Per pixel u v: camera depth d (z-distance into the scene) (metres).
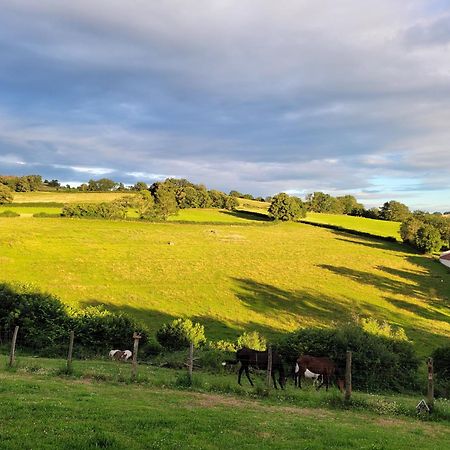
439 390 27.75
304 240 112.69
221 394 16.81
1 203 126.06
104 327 35.03
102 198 142.62
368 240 117.69
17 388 14.30
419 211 170.50
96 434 9.57
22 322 34.50
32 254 76.88
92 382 17.34
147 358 32.84
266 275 76.88
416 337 50.50
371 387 27.05
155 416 11.73
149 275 71.31
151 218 124.50
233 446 9.95
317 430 11.98
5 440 8.96
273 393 17.53
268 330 49.44
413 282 78.00
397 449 10.64
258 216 150.38
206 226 123.69
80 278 66.31
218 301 60.81
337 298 66.12
